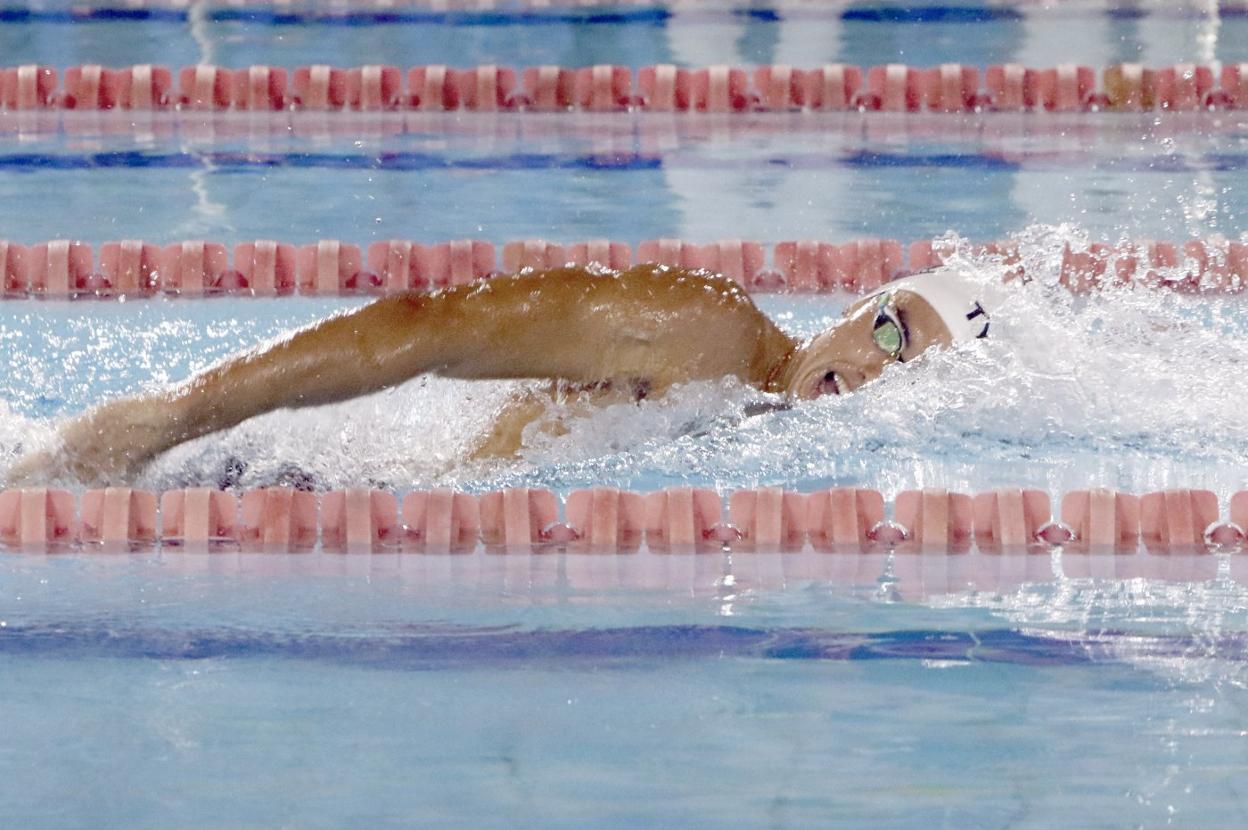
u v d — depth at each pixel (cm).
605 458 1231
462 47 2989
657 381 1180
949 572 1133
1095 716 852
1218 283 1883
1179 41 2942
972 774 784
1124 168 2308
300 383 1112
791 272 1964
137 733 827
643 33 3109
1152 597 1069
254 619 1014
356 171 2323
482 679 910
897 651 959
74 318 1800
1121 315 1402
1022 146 2453
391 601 1055
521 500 1219
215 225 2044
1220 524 1212
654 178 2291
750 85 2738
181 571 1118
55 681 900
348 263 1950
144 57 2875
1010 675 917
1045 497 1218
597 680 909
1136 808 745
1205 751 809
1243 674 917
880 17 3225
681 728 839
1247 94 2678
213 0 3400
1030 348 1256
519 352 1127
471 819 736
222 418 1134
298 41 3031
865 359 1207
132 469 1177
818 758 800
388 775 780
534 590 1085
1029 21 3155
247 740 820
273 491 1206
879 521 1220
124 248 1933
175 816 735
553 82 2731
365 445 1245
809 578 1118
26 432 1316
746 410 1199
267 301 1903
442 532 1208
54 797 754
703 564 1156
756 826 732
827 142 2497
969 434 1277
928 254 1966
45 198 2153
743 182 2270
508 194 2208
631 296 1157
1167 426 1306
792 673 921
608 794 761
